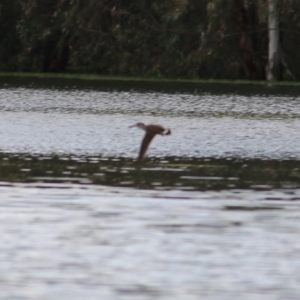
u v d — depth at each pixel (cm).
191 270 2852
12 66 11731
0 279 2755
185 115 7038
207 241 3158
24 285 2700
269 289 2689
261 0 10106
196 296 2630
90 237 3183
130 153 5119
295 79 10644
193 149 5312
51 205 3669
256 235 3238
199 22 10538
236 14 10381
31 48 11369
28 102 7894
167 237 3191
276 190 4081
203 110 7431
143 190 4019
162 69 10900
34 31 11144
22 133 5856
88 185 4116
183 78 10838
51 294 2634
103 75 11338
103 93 8919
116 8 10888
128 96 8612
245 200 3834
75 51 11338
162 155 5069
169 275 2800
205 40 10294
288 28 10588
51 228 3300
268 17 10350
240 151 5281
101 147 5325
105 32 11088
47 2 11138
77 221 3403
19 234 3212
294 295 2645
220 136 5856
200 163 4822
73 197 3834
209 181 4284
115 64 11206
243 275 2800
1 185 4075
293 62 10750
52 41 11631
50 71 11788
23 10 11181
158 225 3353
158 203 3731
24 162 4744
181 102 8081
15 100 8069
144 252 3020
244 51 10600
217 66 10725
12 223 3359
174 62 10812
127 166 4672
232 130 6153
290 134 6006
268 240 3175
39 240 3139
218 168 4669
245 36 10519
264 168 4700
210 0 10294
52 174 4394
